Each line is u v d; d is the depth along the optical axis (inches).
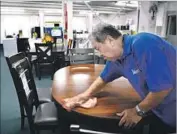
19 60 66.2
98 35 40.3
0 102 120.7
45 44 170.9
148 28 232.5
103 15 452.8
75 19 511.5
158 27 229.8
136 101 50.1
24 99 58.2
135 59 39.7
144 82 40.9
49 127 60.4
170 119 42.6
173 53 39.2
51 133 82.2
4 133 85.3
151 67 36.3
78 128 31.5
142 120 41.8
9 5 318.3
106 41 40.2
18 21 491.8
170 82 36.3
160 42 39.2
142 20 229.8
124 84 65.8
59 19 490.9
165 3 218.5
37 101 74.7
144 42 37.9
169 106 41.2
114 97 53.2
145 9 227.1
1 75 196.2
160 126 45.2
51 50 174.4
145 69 37.6
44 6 332.5
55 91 59.3
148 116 41.7
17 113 105.0
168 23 216.8
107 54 42.4
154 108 40.5
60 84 67.4
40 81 171.9
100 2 261.6
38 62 174.7
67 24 209.6
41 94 85.5
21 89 57.3
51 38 229.0
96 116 42.3
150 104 37.9
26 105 59.1
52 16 486.3
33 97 71.4
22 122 87.6
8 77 187.9
